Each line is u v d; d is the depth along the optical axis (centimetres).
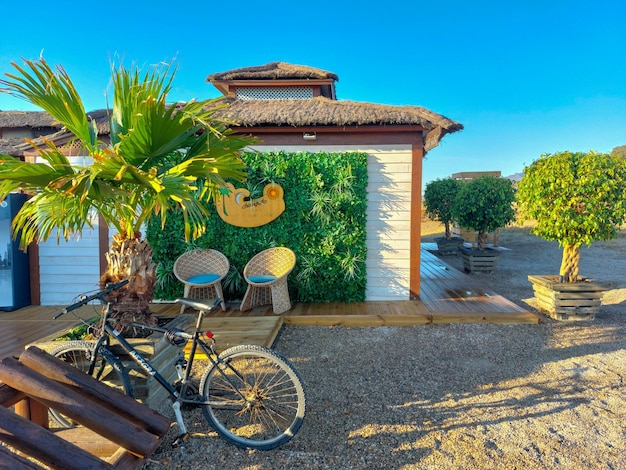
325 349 487
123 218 317
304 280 675
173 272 671
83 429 282
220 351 441
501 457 268
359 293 680
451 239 1389
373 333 549
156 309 646
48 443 196
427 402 348
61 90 294
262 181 672
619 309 665
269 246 678
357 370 420
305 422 315
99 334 297
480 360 445
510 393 364
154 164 325
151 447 231
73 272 705
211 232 677
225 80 911
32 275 704
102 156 268
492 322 584
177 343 304
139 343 294
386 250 682
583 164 571
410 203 675
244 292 689
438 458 267
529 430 302
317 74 896
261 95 940
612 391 366
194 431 306
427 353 469
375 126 658
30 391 228
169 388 288
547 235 620
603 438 290
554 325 573
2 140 941
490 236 1781
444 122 644
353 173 662
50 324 586
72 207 289
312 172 665
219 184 334
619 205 562
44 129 995
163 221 313
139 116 275
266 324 534
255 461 268
